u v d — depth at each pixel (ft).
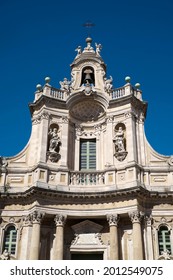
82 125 115.96
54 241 92.99
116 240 90.68
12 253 91.56
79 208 95.96
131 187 93.09
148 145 107.34
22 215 95.55
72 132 113.91
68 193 95.71
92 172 102.53
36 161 102.42
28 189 94.38
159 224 93.91
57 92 115.75
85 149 112.98
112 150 105.19
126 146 105.50
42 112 109.81
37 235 89.40
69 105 113.09
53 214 93.76
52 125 110.11
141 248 87.35
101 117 115.55
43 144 104.06
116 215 93.30
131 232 93.81
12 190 98.94
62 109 112.57
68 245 94.99
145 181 100.27
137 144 106.11
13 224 94.99
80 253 95.04
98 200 96.27
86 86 114.62
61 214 94.12
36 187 92.89
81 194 95.81
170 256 89.15
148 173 101.60
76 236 96.27
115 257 88.28
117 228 93.50
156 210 95.30
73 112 116.26
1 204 96.73
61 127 109.81
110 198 95.61
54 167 101.76
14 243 92.94
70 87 118.42
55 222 93.71
